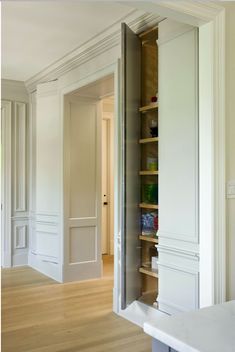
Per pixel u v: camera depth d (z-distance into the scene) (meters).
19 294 3.99
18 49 3.94
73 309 3.53
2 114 5.18
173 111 2.77
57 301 3.76
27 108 5.38
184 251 2.65
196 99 2.56
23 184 5.35
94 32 3.49
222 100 2.43
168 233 2.80
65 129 4.52
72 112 4.59
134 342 2.79
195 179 2.56
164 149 2.86
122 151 3.03
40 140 4.84
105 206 6.20
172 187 2.77
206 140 2.43
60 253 4.52
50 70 4.57
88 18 3.19
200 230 2.49
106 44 3.58
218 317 1.26
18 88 5.27
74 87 4.26
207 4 2.33
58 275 4.54
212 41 2.39
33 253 5.20
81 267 4.61
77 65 4.15
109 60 3.60
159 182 2.91
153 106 3.09
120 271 3.19
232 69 2.52
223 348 1.02
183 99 2.68
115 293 3.46
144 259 3.31
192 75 2.60
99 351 2.65
